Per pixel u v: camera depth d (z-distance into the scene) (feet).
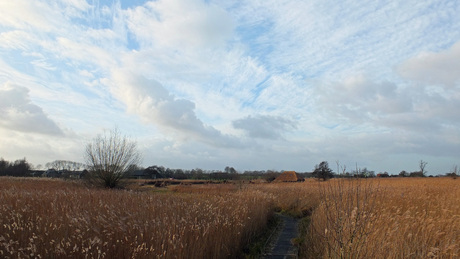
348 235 20.11
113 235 23.62
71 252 20.26
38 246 21.61
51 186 82.58
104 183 97.76
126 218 26.55
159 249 21.90
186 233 25.45
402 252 20.25
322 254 26.12
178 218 28.32
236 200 47.14
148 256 21.30
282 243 39.14
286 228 50.65
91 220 26.61
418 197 42.01
